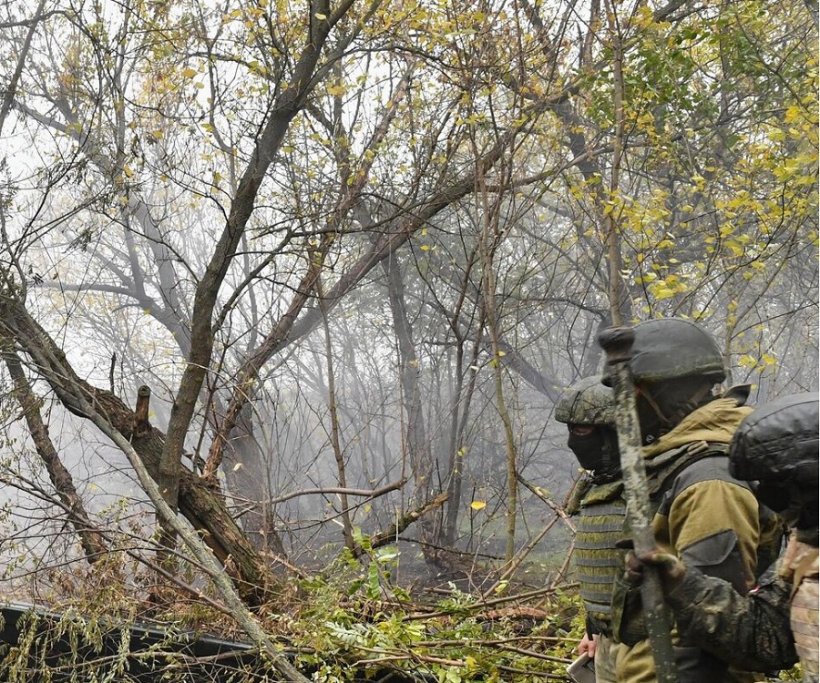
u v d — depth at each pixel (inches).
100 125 241.0
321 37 248.5
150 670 160.2
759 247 225.3
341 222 267.4
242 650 158.4
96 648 152.2
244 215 227.3
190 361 215.3
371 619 170.1
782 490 75.5
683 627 79.0
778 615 77.7
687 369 95.0
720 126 308.5
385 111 306.8
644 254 223.1
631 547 79.7
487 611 171.2
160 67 283.1
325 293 312.7
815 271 346.0
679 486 90.2
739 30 256.7
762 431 74.7
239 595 188.9
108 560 168.7
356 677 153.3
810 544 74.0
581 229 324.2
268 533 226.5
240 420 272.8
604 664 106.5
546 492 208.5
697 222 304.2
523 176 320.8
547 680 148.3
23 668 154.7
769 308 404.5
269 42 267.9
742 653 77.6
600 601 104.4
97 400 209.8
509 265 378.0
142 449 211.6
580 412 105.2
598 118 268.4
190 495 206.2
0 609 167.6
